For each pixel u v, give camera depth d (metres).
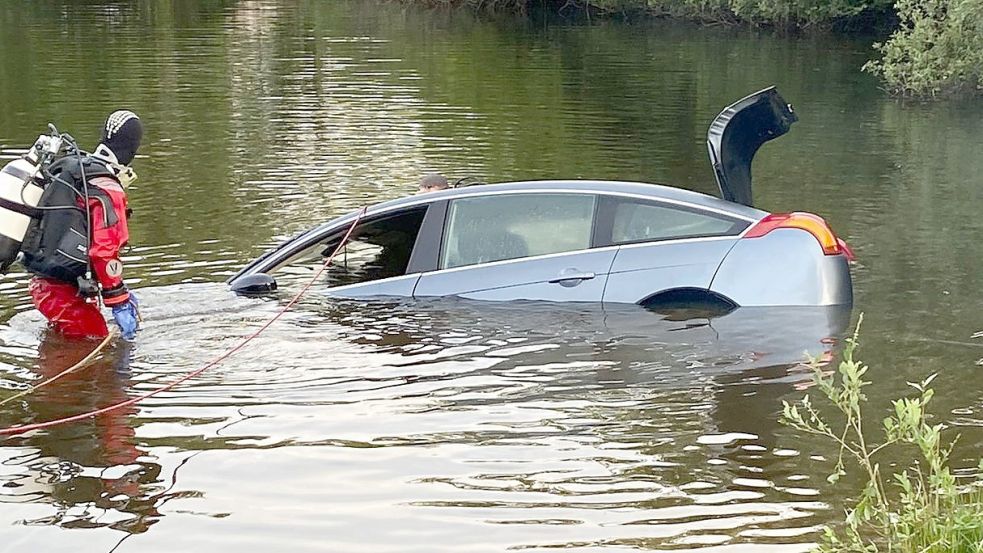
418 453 5.19
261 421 5.59
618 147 14.90
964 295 7.66
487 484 4.87
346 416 5.64
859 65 26.75
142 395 5.97
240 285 7.90
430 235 7.71
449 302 7.50
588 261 7.38
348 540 4.41
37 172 6.89
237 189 11.90
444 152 14.26
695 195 7.46
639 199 7.41
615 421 5.54
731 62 27.11
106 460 5.16
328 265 7.92
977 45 21.02
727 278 7.16
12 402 5.90
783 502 4.67
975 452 5.11
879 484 4.69
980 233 9.79
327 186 12.09
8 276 8.28
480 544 4.36
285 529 4.50
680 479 4.89
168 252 9.20
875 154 14.59
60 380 6.22
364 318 7.23
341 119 16.86
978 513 3.90
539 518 4.56
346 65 24.08
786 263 7.13
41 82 20.61
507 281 7.46
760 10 35.62
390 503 4.71
